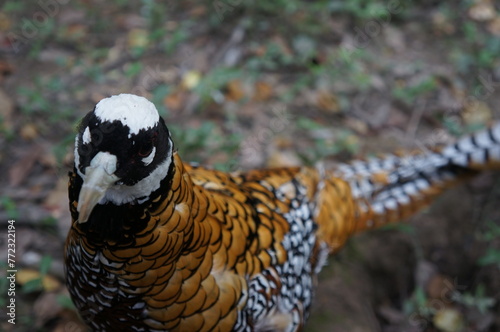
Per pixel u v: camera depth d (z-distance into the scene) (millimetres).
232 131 786
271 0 973
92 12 990
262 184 509
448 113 882
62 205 658
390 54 978
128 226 368
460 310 723
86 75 859
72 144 725
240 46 914
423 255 738
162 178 361
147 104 346
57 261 608
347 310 625
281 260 476
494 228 746
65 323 569
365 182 595
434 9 1095
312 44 929
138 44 916
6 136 746
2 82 839
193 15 986
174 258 388
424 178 602
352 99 878
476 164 580
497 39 1005
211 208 419
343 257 681
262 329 479
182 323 415
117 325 429
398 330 686
